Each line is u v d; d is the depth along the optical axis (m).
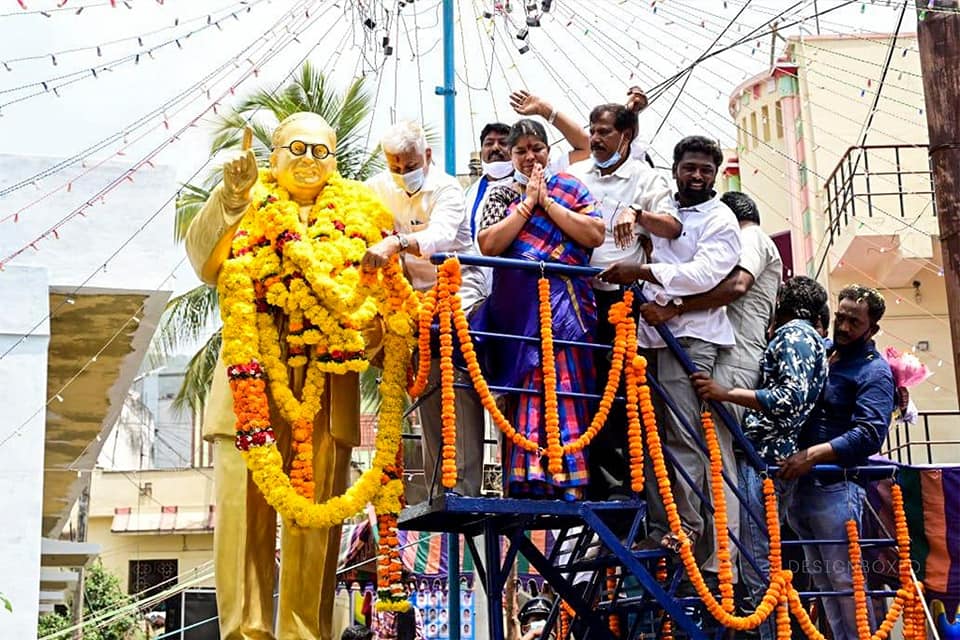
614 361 6.48
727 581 6.56
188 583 14.33
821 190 17.28
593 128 6.98
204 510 29.97
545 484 6.42
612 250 6.89
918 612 7.20
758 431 7.06
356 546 15.45
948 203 8.62
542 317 6.36
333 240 6.36
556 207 6.56
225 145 15.88
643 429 6.81
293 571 6.30
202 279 6.50
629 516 6.82
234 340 6.19
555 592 7.62
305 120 6.58
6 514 10.07
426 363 6.35
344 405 6.47
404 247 6.37
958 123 8.66
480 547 14.91
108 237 10.95
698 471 6.88
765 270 7.36
